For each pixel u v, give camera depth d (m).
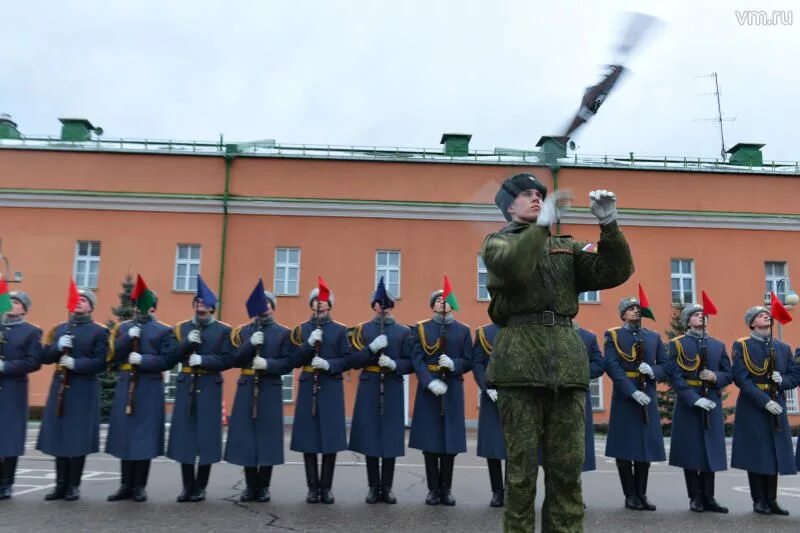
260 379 7.81
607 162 26.22
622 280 3.59
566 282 3.64
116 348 7.62
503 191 3.77
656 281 25.34
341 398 7.98
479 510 7.23
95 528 5.99
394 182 25.41
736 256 25.70
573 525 3.56
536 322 3.57
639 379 7.81
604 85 2.87
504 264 3.32
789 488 9.75
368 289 24.88
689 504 7.87
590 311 25.11
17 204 24.70
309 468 7.67
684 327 8.17
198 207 24.92
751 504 7.96
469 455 13.93
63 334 7.63
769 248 25.86
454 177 25.44
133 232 24.77
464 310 24.77
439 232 25.19
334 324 8.20
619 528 6.43
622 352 7.86
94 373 7.63
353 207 25.08
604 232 3.50
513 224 3.68
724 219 25.72
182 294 24.52
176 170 25.19
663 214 25.50
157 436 7.53
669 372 7.77
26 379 7.66
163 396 7.79
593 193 3.51
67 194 24.66
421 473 10.46
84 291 7.80
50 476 9.43
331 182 25.36
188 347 7.63
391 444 7.76
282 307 24.66
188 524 6.23
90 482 8.84
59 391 7.43
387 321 8.33
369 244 25.09
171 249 24.75
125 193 24.83
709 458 7.36
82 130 26.16
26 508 6.87
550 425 3.60
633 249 25.47
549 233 3.30
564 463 3.56
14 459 7.51
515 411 3.53
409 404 23.27
